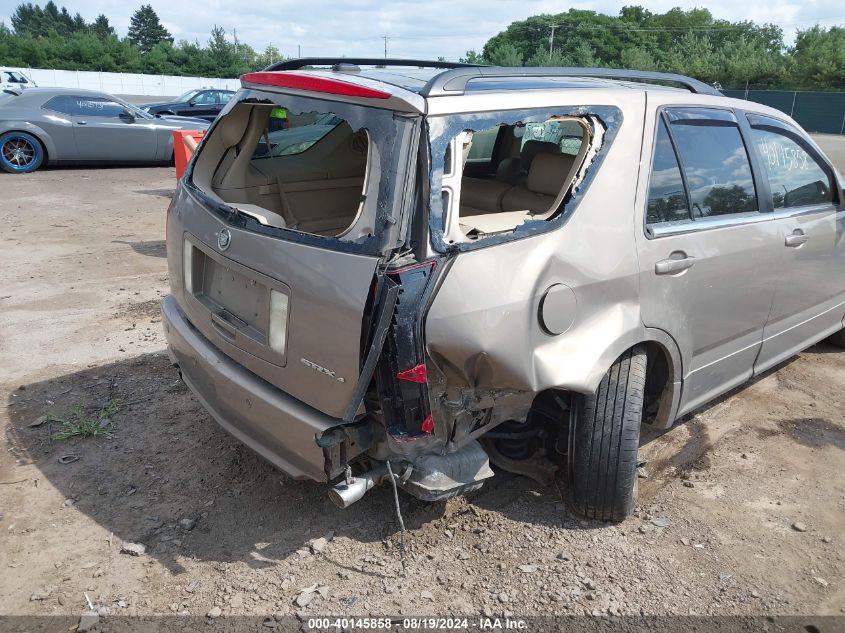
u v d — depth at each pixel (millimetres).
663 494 3592
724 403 4602
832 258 4551
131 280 6820
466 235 2684
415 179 2508
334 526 3223
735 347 3930
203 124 15219
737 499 3570
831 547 3234
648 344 3371
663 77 3619
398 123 2549
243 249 2846
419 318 2447
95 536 3111
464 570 2979
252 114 3523
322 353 2545
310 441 2629
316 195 4016
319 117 3980
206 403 3252
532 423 3430
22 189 11641
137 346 5156
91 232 8781
